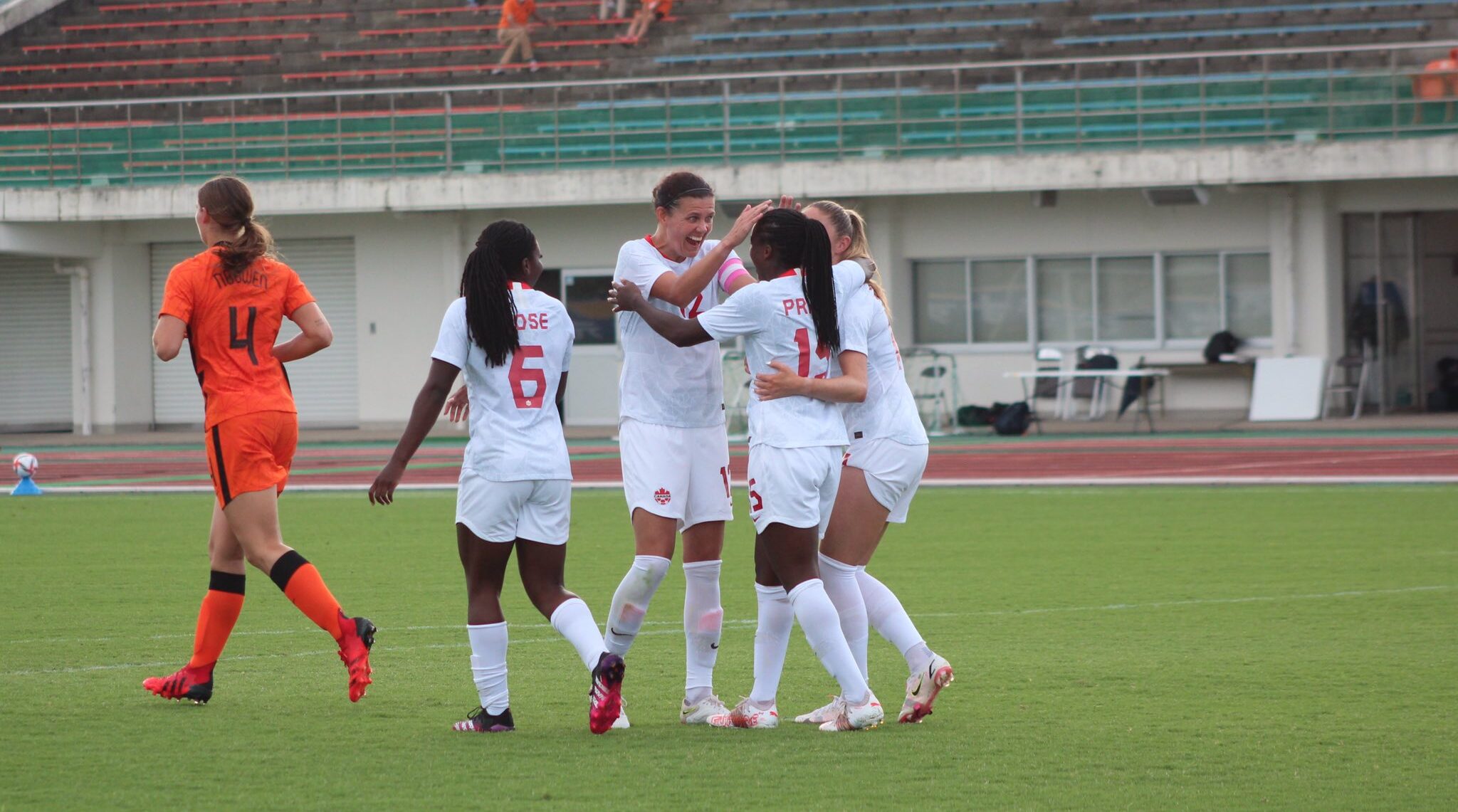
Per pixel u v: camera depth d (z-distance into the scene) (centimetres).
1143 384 5294
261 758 1138
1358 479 3350
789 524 1224
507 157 5978
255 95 6209
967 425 5547
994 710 1306
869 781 1066
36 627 1769
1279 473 3712
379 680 1465
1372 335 5666
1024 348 5906
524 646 1658
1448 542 2425
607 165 5897
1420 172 5181
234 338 1304
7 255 6794
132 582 2148
